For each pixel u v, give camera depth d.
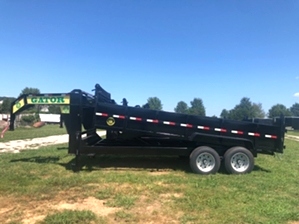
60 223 4.47
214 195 6.03
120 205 5.33
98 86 8.71
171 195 6.00
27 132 27.80
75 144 8.51
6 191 6.20
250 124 8.76
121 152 8.61
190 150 8.59
